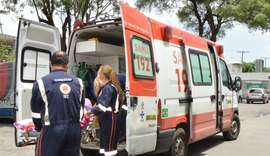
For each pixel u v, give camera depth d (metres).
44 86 4.65
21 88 7.20
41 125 4.73
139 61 6.45
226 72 10.77
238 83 11.34
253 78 52.75
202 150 9.81
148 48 6.81
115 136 6.37
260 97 36.69
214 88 9.70
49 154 4.57
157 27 7.25
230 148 10.11
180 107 7.80
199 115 8.65
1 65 14.86
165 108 7.19
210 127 9.38
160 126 7.01
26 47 7.36
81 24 7.34
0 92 14.91
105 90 6.27
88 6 17.98
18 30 7.20
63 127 4.60
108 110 6.30
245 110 26.41
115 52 7.80
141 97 6.40
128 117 6.08
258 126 15.30
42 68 7.70
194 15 25.83
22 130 6.77
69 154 4.74
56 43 8.00
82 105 4.94
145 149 6.55
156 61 7.00
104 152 6.32
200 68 8.89
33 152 9.16
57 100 4.62
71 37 7.47
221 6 23.14
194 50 8.67
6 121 15.87
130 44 6.26
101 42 7.82
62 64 4.83
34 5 18.28
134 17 6.52
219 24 24.38
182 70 7.98
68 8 17.72
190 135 8.13
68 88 4.71
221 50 10.48
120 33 7.54
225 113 10.47
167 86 7.30
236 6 22.64
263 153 9.45
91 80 7.75
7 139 11.05
